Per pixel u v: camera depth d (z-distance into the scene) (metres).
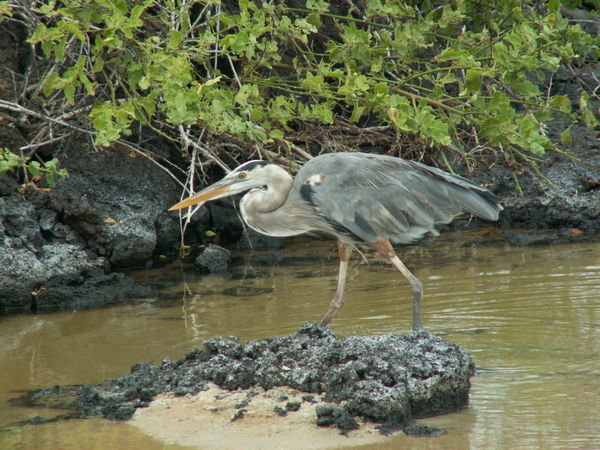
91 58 14.45
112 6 11.44
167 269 14.94
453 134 16.62
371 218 9.72
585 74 19.91
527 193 17.44
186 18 12.81
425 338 8.52
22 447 7.29
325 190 9.80
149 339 10.54
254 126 13.15
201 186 17.12
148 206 15.41
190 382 8.45
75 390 8.78
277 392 8.05
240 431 7.39
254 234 16.67
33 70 15.84
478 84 12.62
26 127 15.20
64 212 14.30
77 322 11.66
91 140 15.09
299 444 7.10
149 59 11.93
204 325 11.06
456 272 13.51
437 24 14.30
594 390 8.07
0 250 12.83
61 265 13.43
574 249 14.87
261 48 13.07
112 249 14.55
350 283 13.12
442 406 7.80
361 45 13.00
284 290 12.90
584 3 21.20
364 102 13.15
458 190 9.91
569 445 6.82
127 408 7.97
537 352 9.33
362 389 7.63
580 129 18.73
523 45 12.75
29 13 14.48
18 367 9.69
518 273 13.17
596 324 10.28
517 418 7.49
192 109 12.09
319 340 8.55
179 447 7.16
